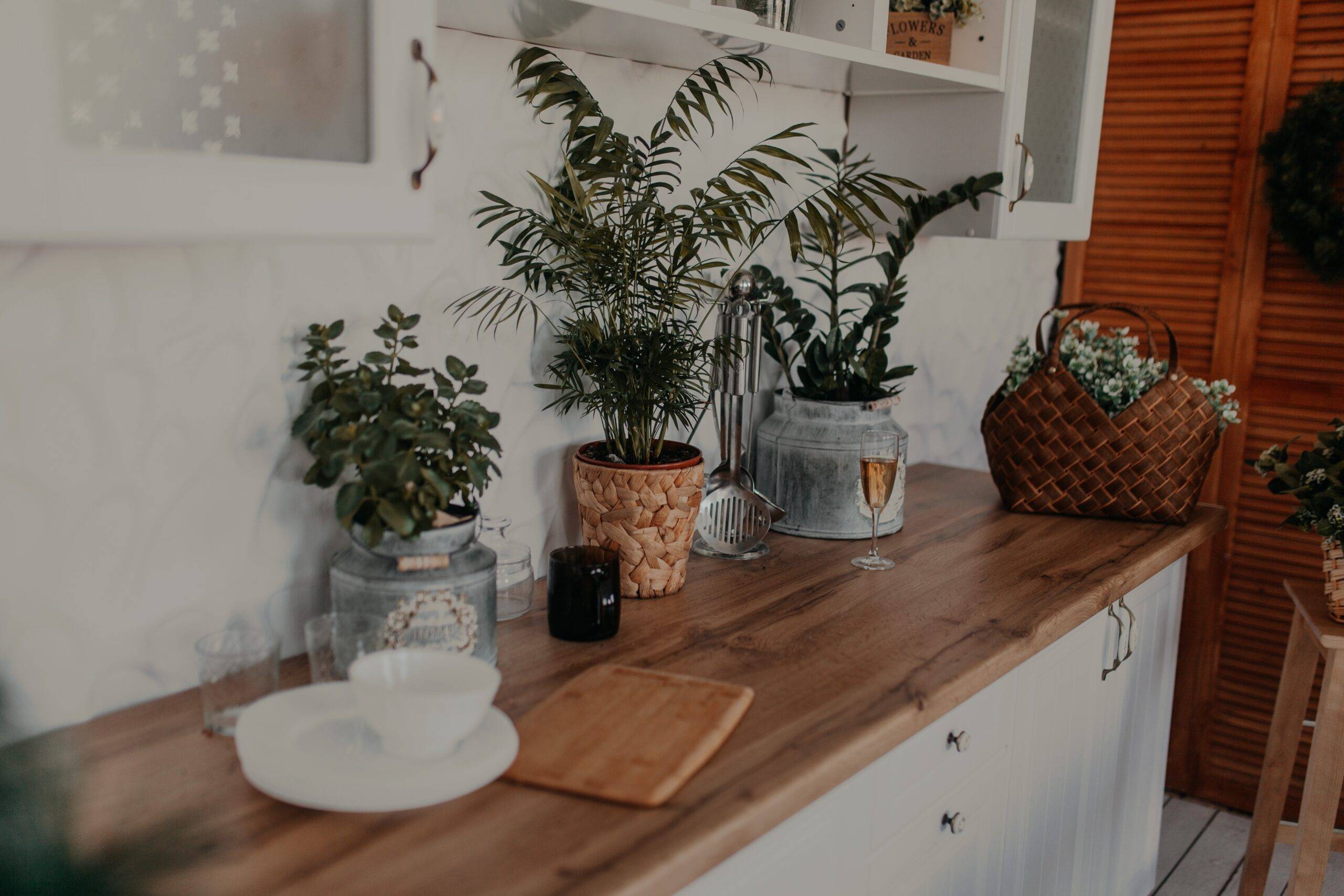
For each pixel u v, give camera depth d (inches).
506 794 41.4
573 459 65.6
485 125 60.7
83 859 17.2
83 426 45.8
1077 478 84.8
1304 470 81.4
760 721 48.3
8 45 30.3
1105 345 92.3
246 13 37.6
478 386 54.5
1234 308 111.0
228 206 36.2
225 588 52.2
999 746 65.5
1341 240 101.0
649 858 36.9
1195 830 112.3
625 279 63.8
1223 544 113.3
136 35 34.8
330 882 35.1
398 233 42.5
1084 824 82.0
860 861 52.8
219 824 38.8
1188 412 82.2
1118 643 80.6
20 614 44.8
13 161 30.9
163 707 49.1
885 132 88.6
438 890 34.8
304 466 54.7
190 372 49.2
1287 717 89.1
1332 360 105.9
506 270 63.8
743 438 80.0
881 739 48.1
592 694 49.9
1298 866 82.7
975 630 60.3
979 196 84.7
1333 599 79.6
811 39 64.1
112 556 47.5
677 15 55.1
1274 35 105.4
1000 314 115.3
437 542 50.2
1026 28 81.7
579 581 57.1
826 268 90.8
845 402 77.8
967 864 64.4
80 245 44.6
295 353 53.5
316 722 43.8
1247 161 108.2
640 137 69.1
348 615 48.3
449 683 43.6
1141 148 115.2
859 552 75.8
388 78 40.9
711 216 67.8
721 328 70.8
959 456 114.0
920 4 85.1
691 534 65.7
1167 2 111.3
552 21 55.4
